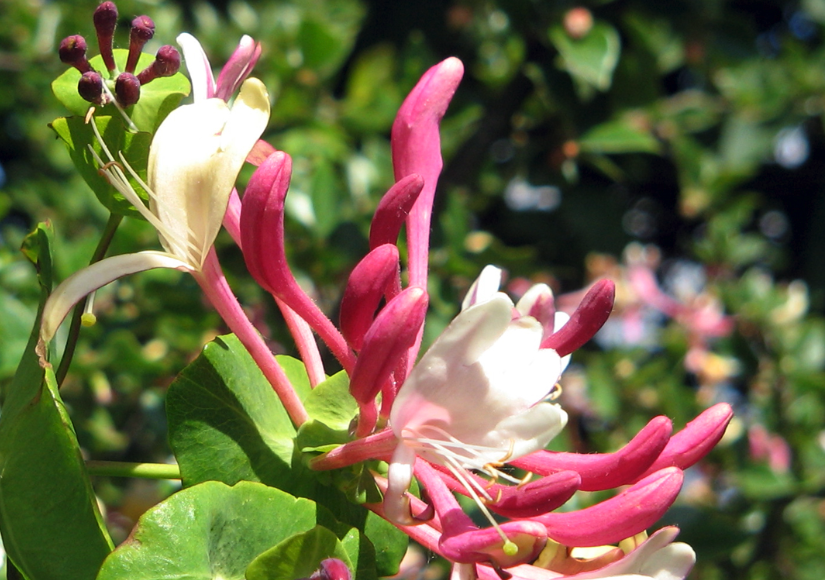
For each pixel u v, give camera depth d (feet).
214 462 0.87
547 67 1.87
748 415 1.94
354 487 0.87
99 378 1.43
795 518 1.86
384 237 0.86
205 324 1.49
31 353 0.87
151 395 1.50
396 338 0.81
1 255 1.43
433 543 0.85
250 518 0.83
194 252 0.86
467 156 1.94
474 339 0.80
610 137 1.87
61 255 1.41
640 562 0.85
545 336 0.91
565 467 0.86
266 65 1.78
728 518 1.36
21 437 0.84
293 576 0.82
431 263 1.58
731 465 1.87
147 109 0.90
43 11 1.89
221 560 0.83
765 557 1.84
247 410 0.88
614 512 0.84
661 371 1.88
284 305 0.92
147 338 1.59
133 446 1.55
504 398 0.81
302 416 0.88
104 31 0.88
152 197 0.85
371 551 0.85
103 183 0.90
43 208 1.86
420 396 0.81
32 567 0.84
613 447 1.78
